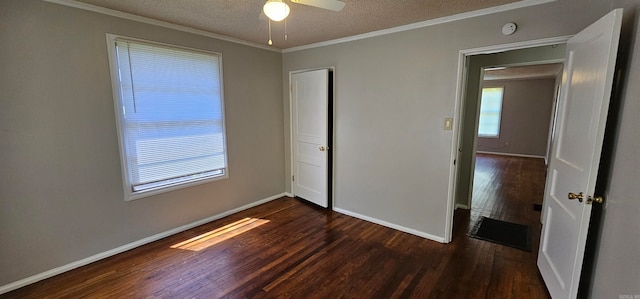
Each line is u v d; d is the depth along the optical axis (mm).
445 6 2324
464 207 3869
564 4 2092
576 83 1890
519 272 2363
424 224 3016
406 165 3068
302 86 3893
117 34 2486
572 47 1982
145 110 2738
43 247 2277
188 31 2961
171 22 2777
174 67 2904
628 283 1287
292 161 4277
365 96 3289
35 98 2143
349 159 3566
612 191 1586
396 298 2062
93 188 2494
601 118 1524
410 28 2832
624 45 1613
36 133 2170
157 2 2260
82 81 2346
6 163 2066
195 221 3279
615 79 1700
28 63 2092
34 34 2098
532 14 2215
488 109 8531
